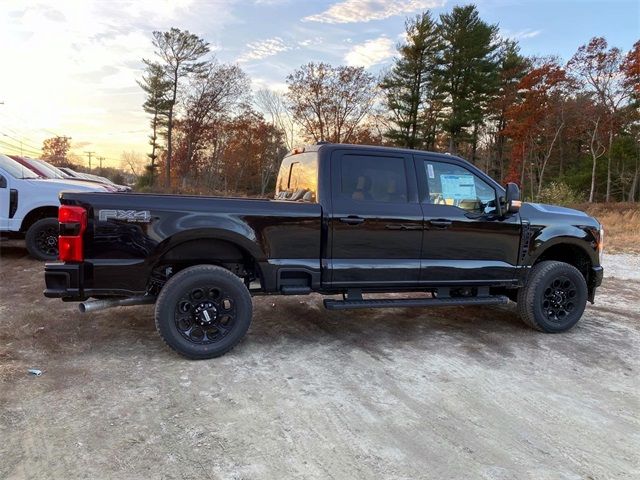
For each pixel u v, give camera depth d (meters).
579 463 2.79
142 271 4.00
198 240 4.30
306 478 2.58
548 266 5.16
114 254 3.94
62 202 3.89
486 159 55.47
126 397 3.45
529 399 3.61
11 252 8.85
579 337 5.13
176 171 59.31
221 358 4.24
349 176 4.56
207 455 2.77
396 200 4.66
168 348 4.44
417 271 4.68
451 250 4.79
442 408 3.43
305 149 5.03
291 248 4.34
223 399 3.46
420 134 44.69
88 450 2.79
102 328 4.93
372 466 2.71
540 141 50.97
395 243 4.60
